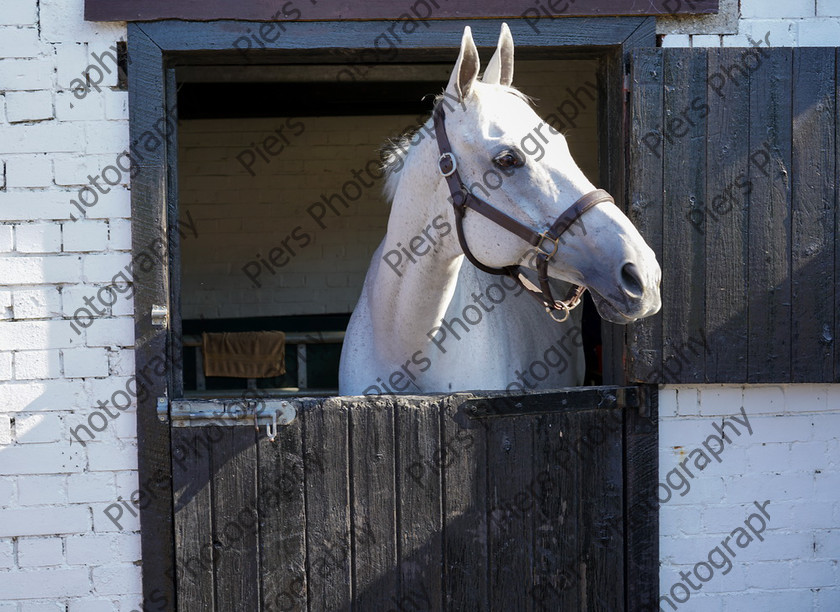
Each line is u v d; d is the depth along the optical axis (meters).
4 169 2.94
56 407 3.01
